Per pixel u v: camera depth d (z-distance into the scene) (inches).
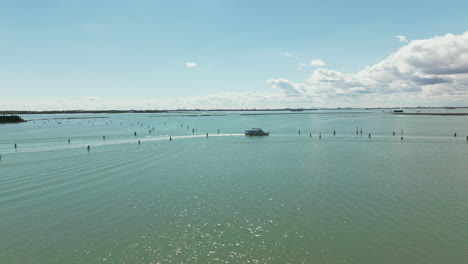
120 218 981.8
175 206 1084.5
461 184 1304.1
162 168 1724.9
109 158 2081.7
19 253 773.3
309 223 922.7
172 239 839.7
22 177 1518.2
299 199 1133.1
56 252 776.9
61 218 982.4
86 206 1090.1
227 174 1550.2
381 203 1075.3
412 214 973.2
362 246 784.9
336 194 1184.2
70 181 1434.5
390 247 777.6
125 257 750.5
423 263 708.0
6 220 968.9
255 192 1229.7
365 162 1830.7
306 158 2004.2
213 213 1015.0
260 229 892.0
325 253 756.6
